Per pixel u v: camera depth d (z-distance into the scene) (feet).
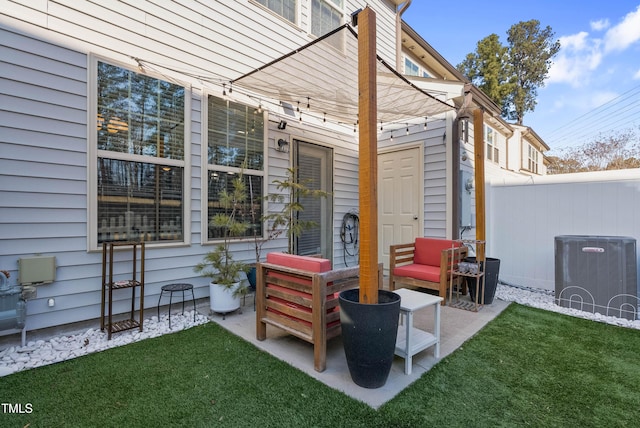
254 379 7.08
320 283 7.44
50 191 9.07
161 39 11.35
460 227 16.62
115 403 6.18
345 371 7.50
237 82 12.57
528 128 33.96
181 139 11.84
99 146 9.93
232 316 11.35
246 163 13.93
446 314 11.73
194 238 12.20
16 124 8.59
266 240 14.67
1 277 8.16
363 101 6.95
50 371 7.32
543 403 6.30
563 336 9.64
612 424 5.70
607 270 11.79
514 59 62.59
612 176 13.69
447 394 6.57
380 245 19.58
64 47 9.31
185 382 6.93
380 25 20.47
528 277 15.85
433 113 15.47
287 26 15.48
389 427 5.56
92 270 9.80
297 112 16.44
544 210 15.42
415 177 18.02
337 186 19.08
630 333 9.89
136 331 9.79
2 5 8.42
